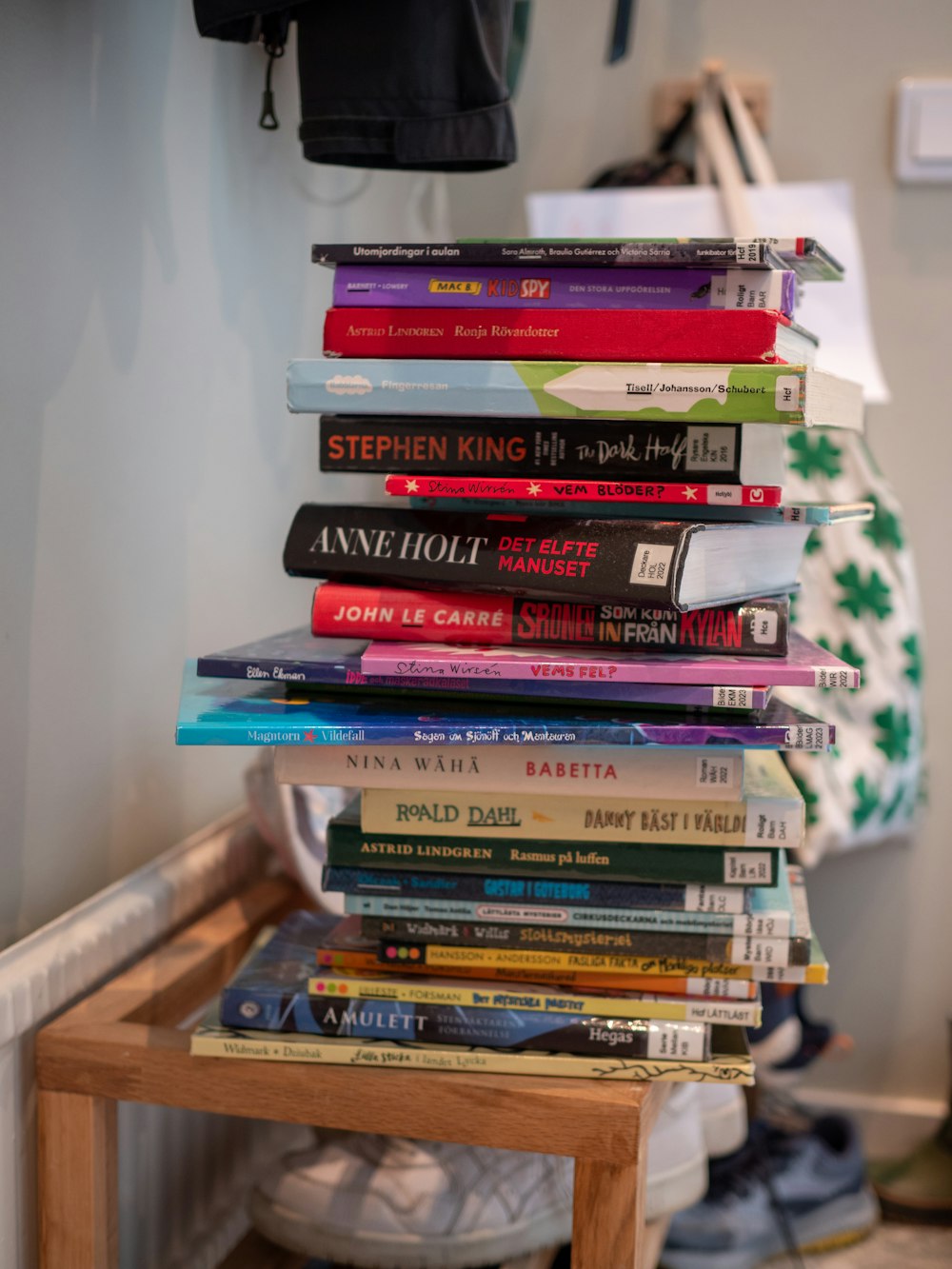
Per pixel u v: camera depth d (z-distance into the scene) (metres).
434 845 0.70
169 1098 0.72
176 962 0.86
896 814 1.35
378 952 0.71
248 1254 0.95
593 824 0.68
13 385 0.76
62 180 0.80
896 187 1.42
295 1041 0.70
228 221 1.04
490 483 0.68
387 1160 0.88
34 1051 0.77
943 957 1.50
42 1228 0.75
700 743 0.65
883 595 1.32
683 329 0.65
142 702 0.96
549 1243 0.88
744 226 1.32
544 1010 0.69
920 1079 1.52
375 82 0.83
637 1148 0.65
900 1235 1.35
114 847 0.93
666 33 1.43
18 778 0.80
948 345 1.43
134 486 0.92
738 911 0.67
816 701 1.31
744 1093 1.34
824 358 1.33
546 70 1.47
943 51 1.39
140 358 0.91
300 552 0.71
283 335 1.17
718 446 0.66
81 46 0.81
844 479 1.33
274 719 0.67
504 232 1.51
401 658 0.66
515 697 0.69
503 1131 0.67
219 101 1.01
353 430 0.70
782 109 1.42
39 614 0.81
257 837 1.10
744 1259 1.24
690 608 0.65
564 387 0.66
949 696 1.47
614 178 1.42
